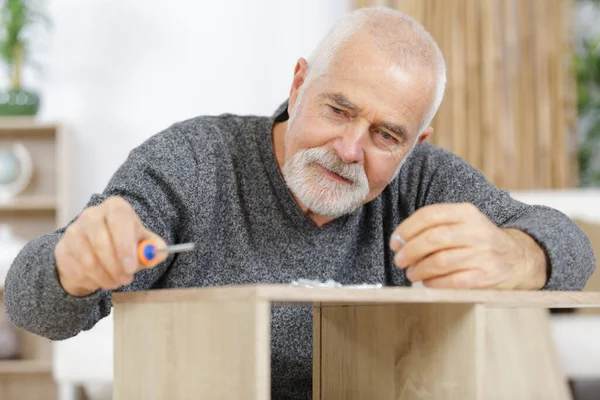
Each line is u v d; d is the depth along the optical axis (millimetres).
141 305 1208
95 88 4730
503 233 1263
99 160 4719
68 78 4723
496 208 1785
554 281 1328
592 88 4984
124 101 4742
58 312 1212
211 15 4785
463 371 1164
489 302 1152
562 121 4793
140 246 1106
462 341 1166
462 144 4703
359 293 1014
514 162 4750
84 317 1249
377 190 1654
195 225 1640
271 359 1697
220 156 1716
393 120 1543
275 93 4805
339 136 1553
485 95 4715
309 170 1584
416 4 4695
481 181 1870
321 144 1569
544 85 4785
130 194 1562
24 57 4480
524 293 1181
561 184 4773
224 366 1009
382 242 1835
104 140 4723
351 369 1382
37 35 4695
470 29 4715
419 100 1565
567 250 1359
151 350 1179
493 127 4727
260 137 1739
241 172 1719
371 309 1346
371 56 1531
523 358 2619
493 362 2578
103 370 2898
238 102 4789
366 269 1806
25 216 4648
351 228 1748
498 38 4746
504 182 4734
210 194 1667
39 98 4488
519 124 4773
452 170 1889
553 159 4777
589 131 4984
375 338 1340
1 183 4469
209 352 1044
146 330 1193
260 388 941
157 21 4766
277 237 1700
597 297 1242
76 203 4691
